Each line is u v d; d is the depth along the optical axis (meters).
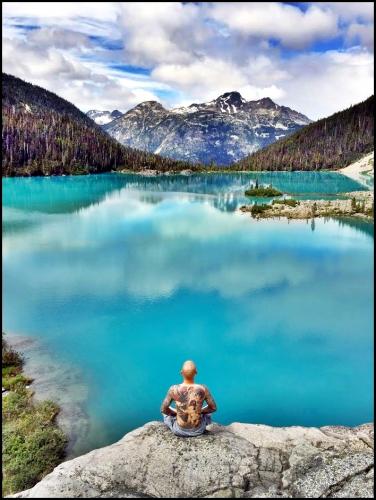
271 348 22.61
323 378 19.17
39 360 20.91
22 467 12.50
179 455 6.76
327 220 70.25
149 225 66.44
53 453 13.40
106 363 20.67
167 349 22.55
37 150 188.62
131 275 37.28
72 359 21.11
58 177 176.50
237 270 39.06
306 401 17.17
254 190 110.31
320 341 23.42
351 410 16.53
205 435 7.30
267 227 64.31
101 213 79.44
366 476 6.30
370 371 19.88
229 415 16.31
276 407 16.73
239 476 6.35
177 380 19.11
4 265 41.19
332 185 142.62
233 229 62.56
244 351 22.33
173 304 29.88
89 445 14.17
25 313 27.81
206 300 30.62
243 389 18.30
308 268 40.00
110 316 27.42
